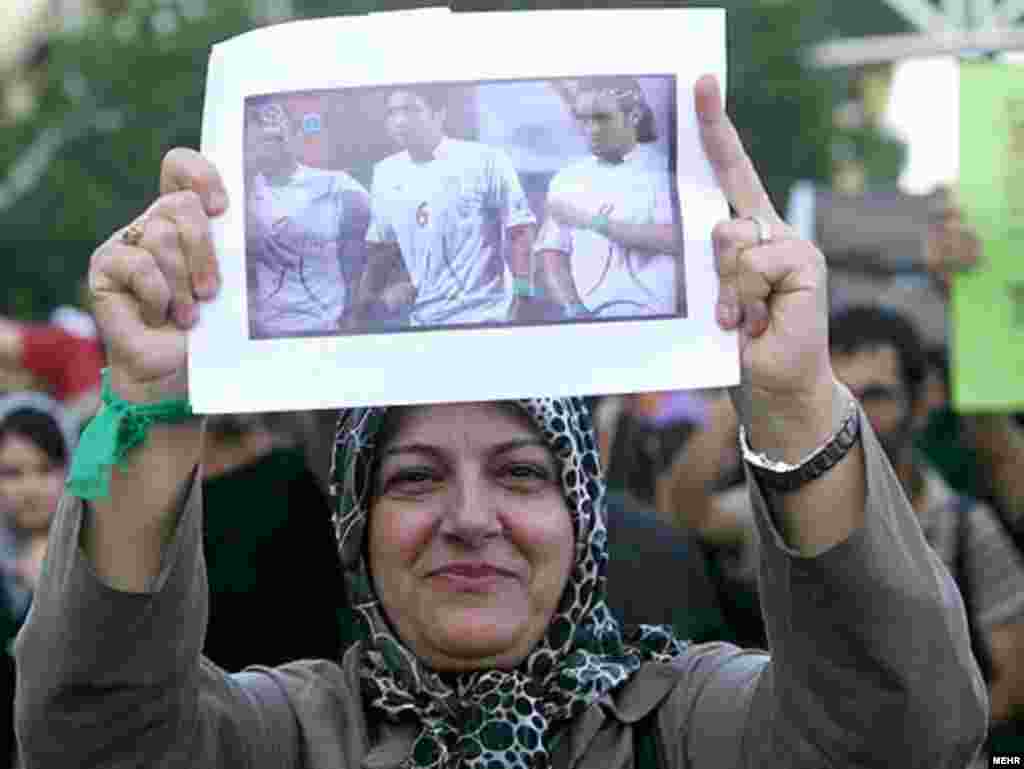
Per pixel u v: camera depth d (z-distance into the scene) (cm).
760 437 239
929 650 237
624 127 246
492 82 246
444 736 261
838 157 2253
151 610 238
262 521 428
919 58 547
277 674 273
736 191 244
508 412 261
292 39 248
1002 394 491
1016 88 493
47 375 681
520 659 263
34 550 548
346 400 242
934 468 566
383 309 243
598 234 244
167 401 240
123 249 240
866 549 234
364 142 246
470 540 258
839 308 548
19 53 2239
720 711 260
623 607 407
